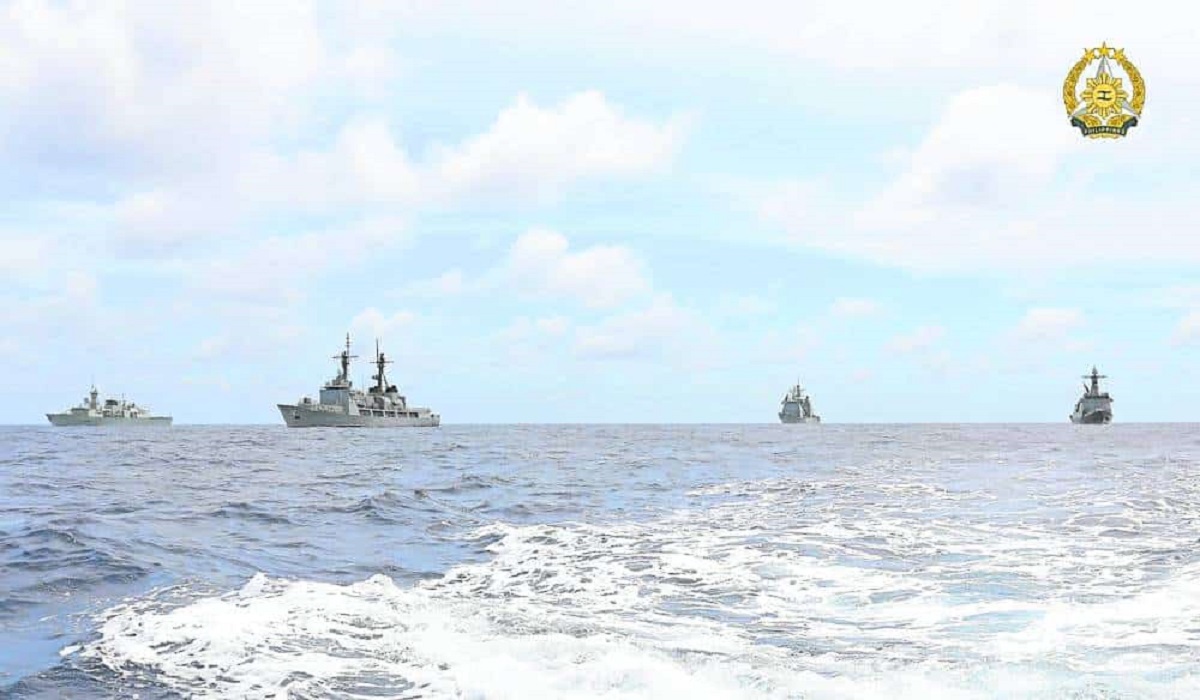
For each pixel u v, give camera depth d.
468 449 66.69
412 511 23.62
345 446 72.50
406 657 9.73
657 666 8.90
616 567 15.59
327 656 9.85
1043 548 16.36
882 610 12.03
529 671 8.95
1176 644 9.80
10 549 16.31
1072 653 9.55
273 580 14.27
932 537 17.95
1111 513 21.05
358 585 14.09
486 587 14.12
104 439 93.25
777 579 14.28
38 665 9.76
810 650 9.88
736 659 9.36
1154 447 61.75
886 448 63.00
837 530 19.19
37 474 38.91
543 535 19.42
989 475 34.03
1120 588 12.83
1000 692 7.93
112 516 22.20
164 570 14.71
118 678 9.30
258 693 8.80
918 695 7.88
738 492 28.86
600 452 60.12
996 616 11.42
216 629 10.98
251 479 35.81
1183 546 16.22
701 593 13.40
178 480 35.25
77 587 13.49
